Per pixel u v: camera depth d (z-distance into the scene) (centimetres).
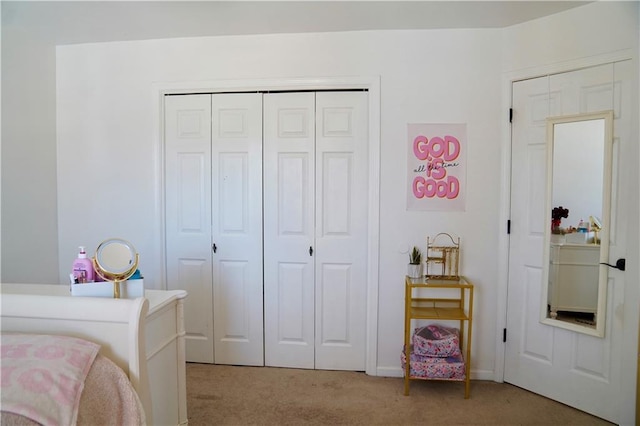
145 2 202
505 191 231
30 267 246
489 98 232
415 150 237
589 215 202
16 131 234
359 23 227
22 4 204
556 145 212
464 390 226
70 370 112
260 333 258
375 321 243
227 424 192
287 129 250
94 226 264
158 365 150
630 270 187
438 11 211
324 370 253
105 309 129
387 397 218
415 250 233
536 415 202
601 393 199
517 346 231
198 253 261
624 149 190
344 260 249
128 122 258
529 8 206
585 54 201
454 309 235
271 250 255
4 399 99
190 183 259
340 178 247
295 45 241
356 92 245
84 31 238
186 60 250
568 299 210
